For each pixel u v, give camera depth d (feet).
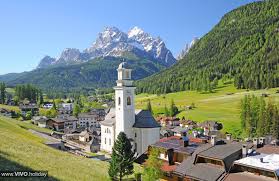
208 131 566.36
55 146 346.33
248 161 179.63
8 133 278.05
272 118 577.84
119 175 230.68
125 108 345.31
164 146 247.29
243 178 173.06
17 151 203.72
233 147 199.82
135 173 238.48
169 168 226.17
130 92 349.20
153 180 205.16
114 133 381.19
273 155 188.34
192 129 654.12
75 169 210.59
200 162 206.69
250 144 219.20
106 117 410.93
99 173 223.92
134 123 350.23
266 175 169.68
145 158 270.26
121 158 216.54
